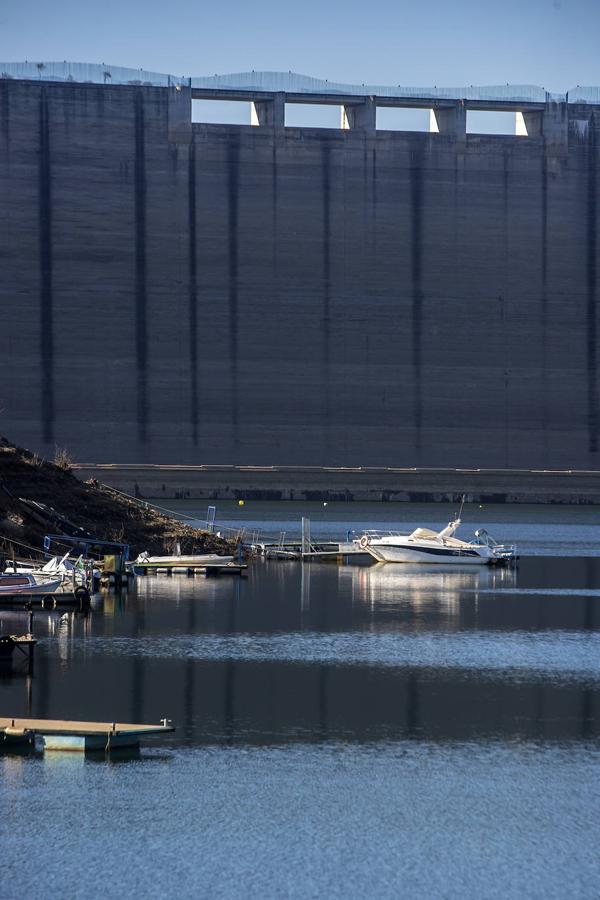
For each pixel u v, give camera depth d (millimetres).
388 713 152625
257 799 121688
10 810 117812
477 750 138000
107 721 144875
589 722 150000
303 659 186750
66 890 102500
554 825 116688
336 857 109188
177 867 106750
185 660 183375
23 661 180500
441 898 101750
